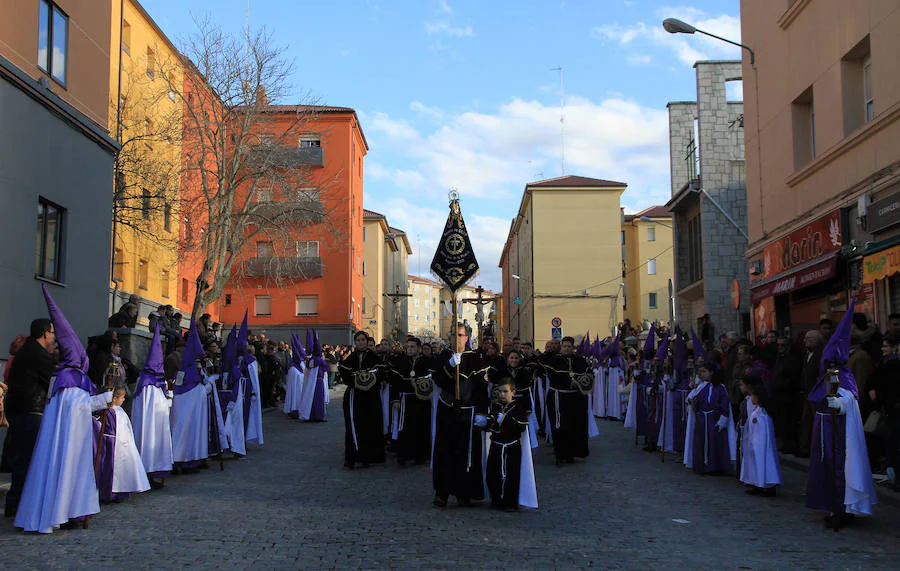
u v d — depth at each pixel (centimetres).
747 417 1008
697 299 3139
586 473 1177
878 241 1412
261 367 2325
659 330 2598
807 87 1733
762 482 969
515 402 891
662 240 6384
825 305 1667
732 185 2703
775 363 1362
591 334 5891
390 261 7756
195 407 1154
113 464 910
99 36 1619
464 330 918
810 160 1791
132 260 3027
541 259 5984
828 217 1619
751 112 2088
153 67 3158
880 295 1425
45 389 856
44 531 757
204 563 655
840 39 1570
